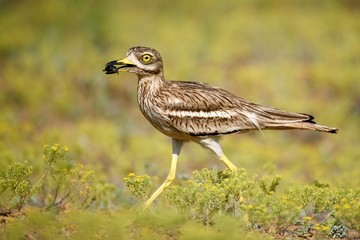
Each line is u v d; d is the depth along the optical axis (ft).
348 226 32.09
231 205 31.19
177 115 35.19
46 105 58.85
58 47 69.41
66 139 50.01
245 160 45.06
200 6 83.56
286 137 54.65
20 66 66.28
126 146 51.06
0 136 47.80
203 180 32.27
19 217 31.86
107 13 77.15
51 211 32.04
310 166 46.06
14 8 85.05
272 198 31.04
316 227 30.86
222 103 35.78
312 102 58.39
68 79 62.34
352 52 69.31
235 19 77.36
